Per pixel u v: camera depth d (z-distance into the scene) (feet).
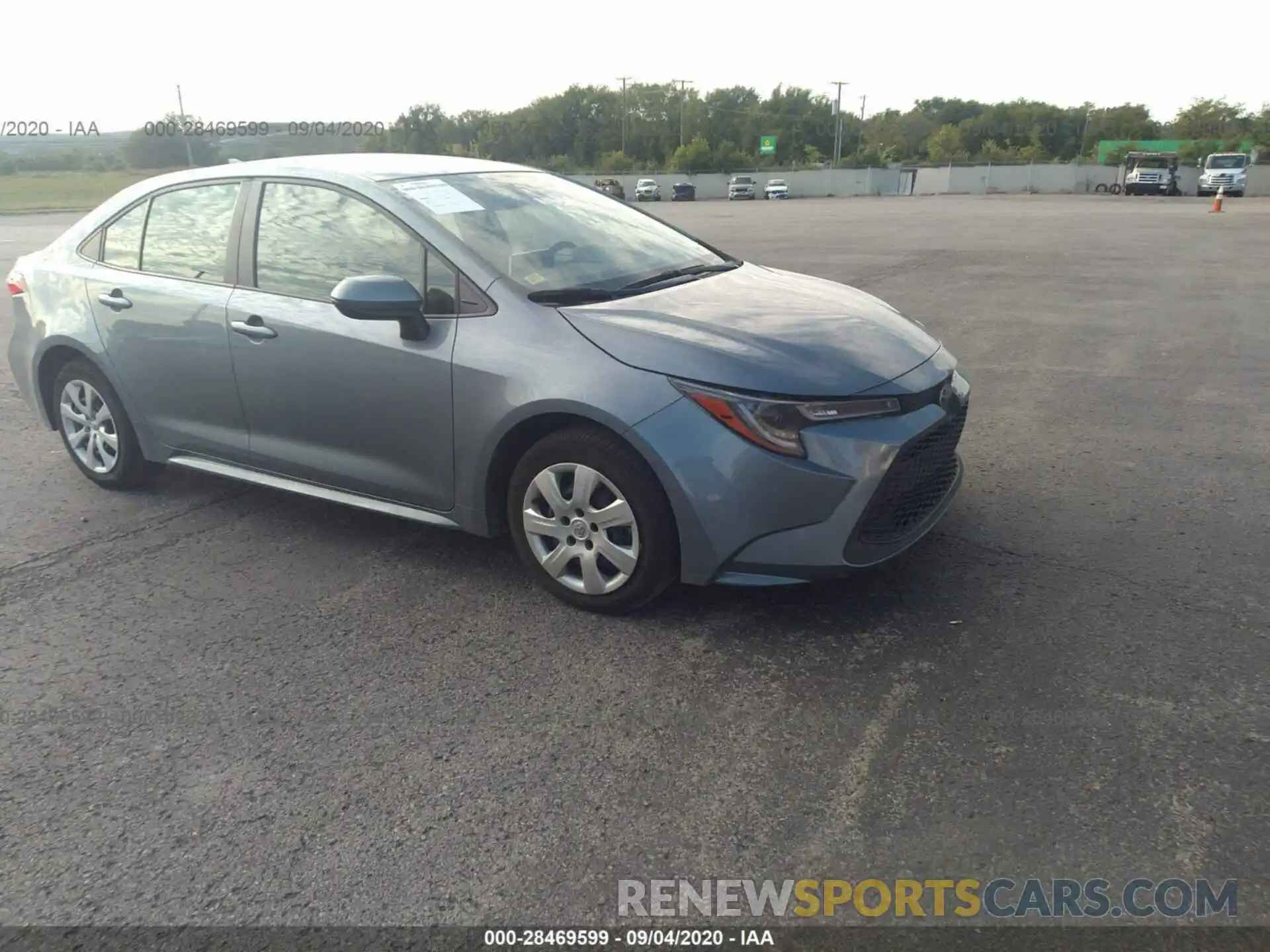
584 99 341.00
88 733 9.78
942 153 322.96
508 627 11.68
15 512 15.74
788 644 11.08
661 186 226.17
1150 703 9.74
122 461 16.07
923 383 11.30
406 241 12.48
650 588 11.30
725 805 8.48
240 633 11.71
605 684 10.39
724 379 10.50
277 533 14.75
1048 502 15.17
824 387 10.56
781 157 354.13
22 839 8.32
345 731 9.71
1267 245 56.13
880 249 55.83
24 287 16.70
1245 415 19.92
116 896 7.68
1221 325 29.96
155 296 14.64
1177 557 13.12
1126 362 25.03
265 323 13.33
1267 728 9.30
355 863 7.95
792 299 12.82
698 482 10.49
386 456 12.83
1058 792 8.50
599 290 12.22
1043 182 214.07
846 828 8.17
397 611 12.15
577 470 11.30
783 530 10.55
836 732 9.45
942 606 11.84
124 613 12.28
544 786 8.80
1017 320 31.27
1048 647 10.86
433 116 302.66
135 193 15.65
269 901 7.59
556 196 14.76
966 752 9.07
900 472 10.85
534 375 11.21
